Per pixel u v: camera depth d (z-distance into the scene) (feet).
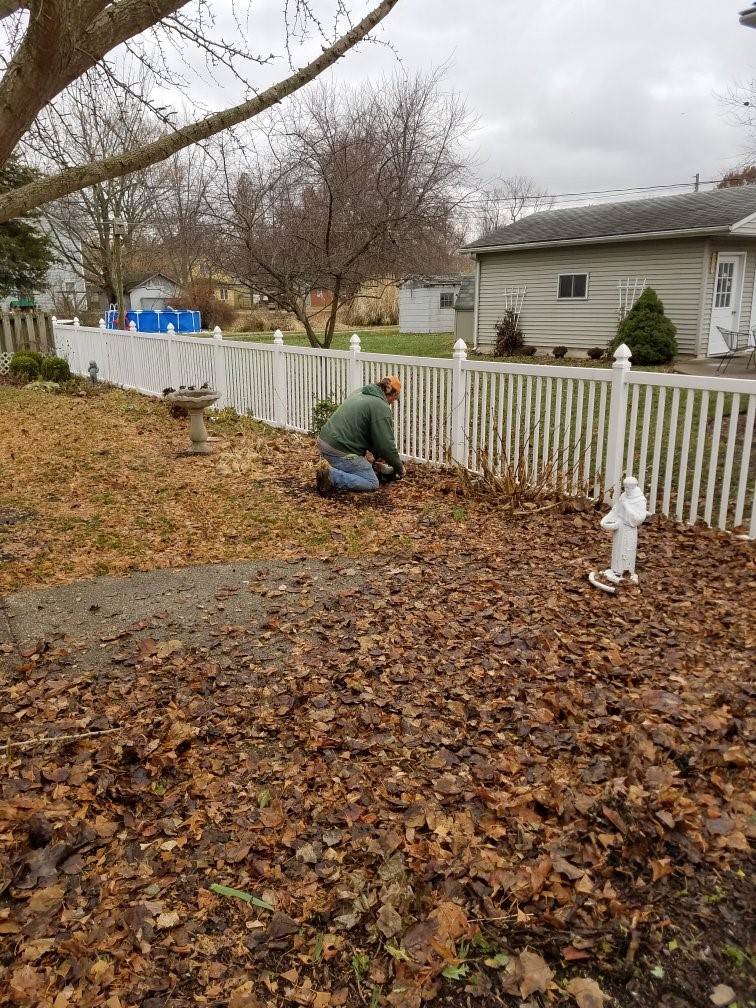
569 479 21.77
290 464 29.04
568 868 7.80
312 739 10.56
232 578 16.81
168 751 10.42
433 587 15.93
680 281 56.24
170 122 14.06
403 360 28.04
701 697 11.04
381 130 48.60
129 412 41.81
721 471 25.64
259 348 37.68
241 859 8.39
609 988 6.53
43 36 8.89
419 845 8.40
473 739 10.46
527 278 67.92
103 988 6.79
